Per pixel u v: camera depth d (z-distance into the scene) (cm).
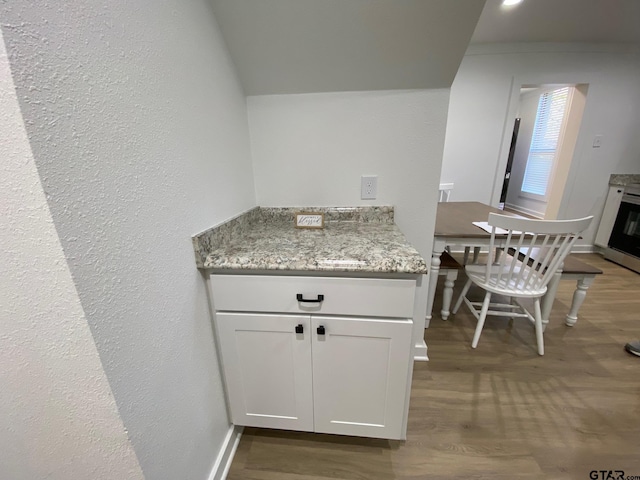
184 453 77
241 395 101
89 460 61
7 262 45
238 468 103
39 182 39
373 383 93
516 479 98
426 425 118
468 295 235
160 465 67
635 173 304
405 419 99
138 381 59
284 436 115
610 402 129
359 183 125
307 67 105
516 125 465
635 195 275
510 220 139
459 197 317
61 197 41
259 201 132
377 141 118
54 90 40
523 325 191
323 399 98
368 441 112
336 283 81
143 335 60
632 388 137
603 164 301
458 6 86
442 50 98
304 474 101
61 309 46
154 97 61
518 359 158
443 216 202
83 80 44
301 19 91
